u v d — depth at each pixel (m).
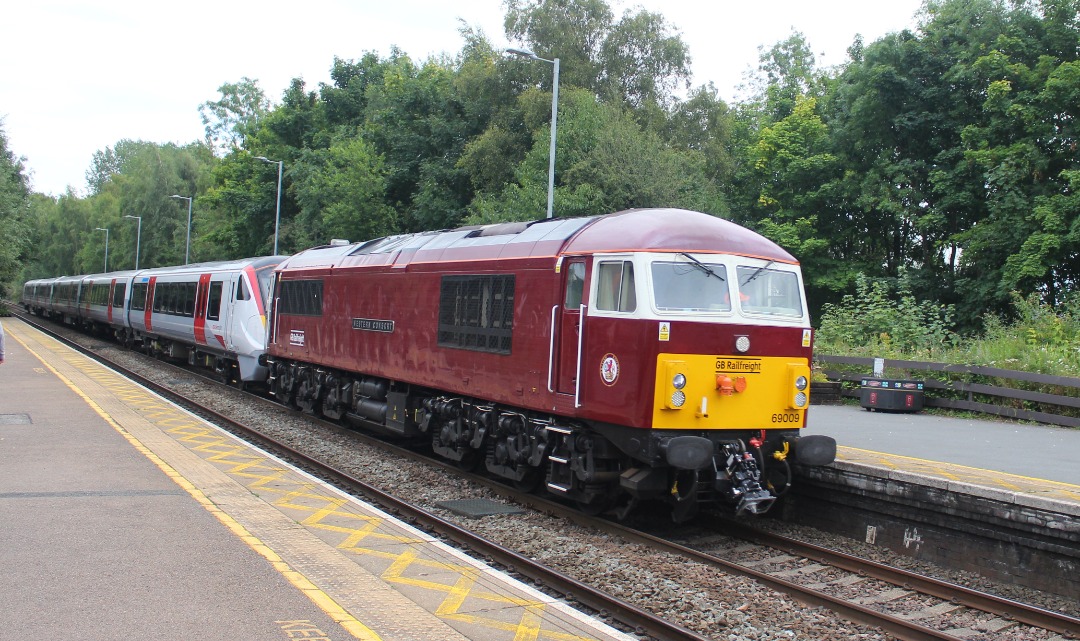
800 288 9.98
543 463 11.09
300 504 9.06
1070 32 30.16
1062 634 6.89
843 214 37.16
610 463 9.85
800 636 6.62
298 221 48.59
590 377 9.48
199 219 71.94
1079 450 12.16
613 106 33.69
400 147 45.94
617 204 30.05
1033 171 28.48
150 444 12.16
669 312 8.98
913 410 17.08
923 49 32.66
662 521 10.56
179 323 25.30
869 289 33.34
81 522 7.93
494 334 11.22
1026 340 19.02
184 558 6.97
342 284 15.95
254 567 6.80
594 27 38.31
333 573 6.75
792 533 10.13
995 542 8.46
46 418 14.19
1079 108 28.14
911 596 7.87
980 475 9.62
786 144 36.81
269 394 22.08
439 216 42.25
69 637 5.28
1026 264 26.47
